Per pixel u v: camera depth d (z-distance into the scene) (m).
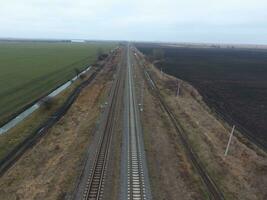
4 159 31.56
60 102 55.97
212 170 30.50
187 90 72.75
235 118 52.44
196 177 28.66
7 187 26.20
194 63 144.88
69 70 96.81
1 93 60.12
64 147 34.72
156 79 85.62
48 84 72.69
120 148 34.19
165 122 45.19
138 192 25.42
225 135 41.12
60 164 30.14
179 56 189.88
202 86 81.81
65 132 40.22
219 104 62.44
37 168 29.66
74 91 66.75
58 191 25.38
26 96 59.50
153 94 64.62
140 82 78.38
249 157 34.22
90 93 64.31
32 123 43.56
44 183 26.67
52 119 45.91
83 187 25.77
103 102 55.50
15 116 47.22
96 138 37.03
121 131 39.88
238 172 30.38
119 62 126.25
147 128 41.72
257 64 150.25
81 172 28.08
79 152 32.94
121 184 26.52
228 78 97.75
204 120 48.00
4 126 42.62
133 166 29.78
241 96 70.75
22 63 108.75
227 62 157.38
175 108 53.97
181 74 103.38
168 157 32.69
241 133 44.62
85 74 90.38
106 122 43.34
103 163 29.94
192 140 38.25
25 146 35.03
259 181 28.97
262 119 52.28
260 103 64.31
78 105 54.50
